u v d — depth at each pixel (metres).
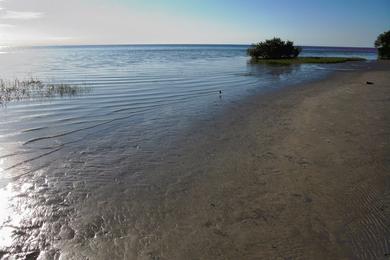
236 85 22.52
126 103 16.00
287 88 20.81
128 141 10.07
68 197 6.55
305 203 6.19
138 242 5.11
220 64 44.97
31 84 21.94
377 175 7.28
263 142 9.73
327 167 7.79
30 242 5.14
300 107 14.61
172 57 70.56
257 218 5.73
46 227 5.54
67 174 7.65
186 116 13.23
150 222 5.66
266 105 15.24
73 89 20.11
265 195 6.52
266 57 56.03
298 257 4.74
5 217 5.82
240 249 4.93
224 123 12.03
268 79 26.08
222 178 7.33
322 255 4.77
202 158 8.57
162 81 24.62
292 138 10.02
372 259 4.66
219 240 5.14
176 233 5.33
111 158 8.66
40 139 10.24
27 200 6.42
